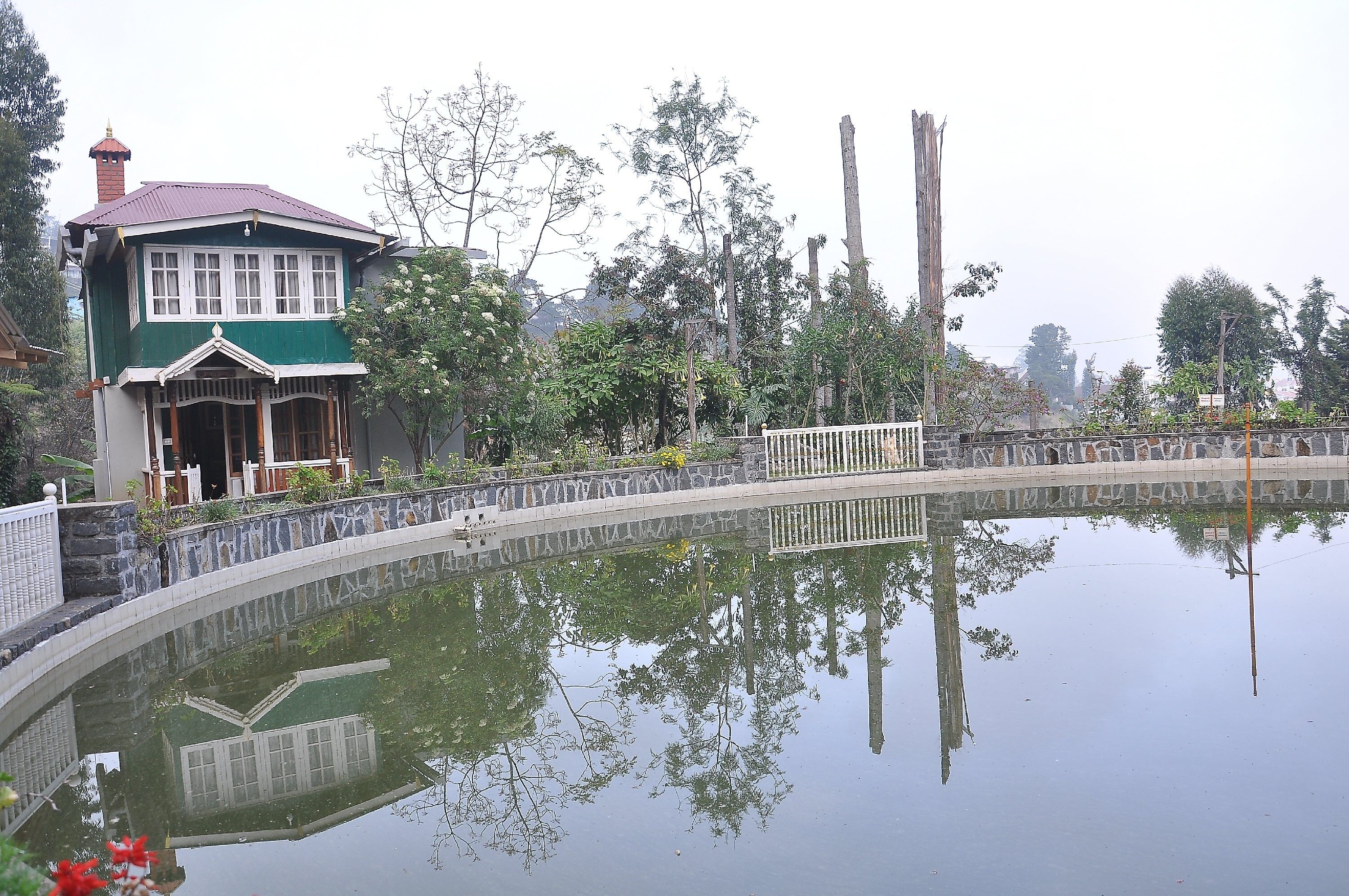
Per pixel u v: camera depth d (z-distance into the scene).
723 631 9.55
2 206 28.20
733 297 23.47
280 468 16.52
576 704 7.52
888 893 4.39
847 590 10.98
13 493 16.78
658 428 22.28
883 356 21.62
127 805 5.75
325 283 16.55
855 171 25.44
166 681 8.12
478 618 10.25
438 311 16.89
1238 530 13.76
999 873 4.52
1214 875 4.41
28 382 27.97
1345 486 18.16
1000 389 22.70
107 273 16.92
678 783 5.91
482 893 4.57
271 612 10.44
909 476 20.55
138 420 17.00
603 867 4.83
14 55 32.03
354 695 7.77
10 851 2.82
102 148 20.92
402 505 14.83
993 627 9.06
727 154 25.00
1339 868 4.44
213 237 15.52
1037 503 17.42
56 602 8.97
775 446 20.08
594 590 11.49
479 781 6.07
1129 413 23.17
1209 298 33.31
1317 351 32.19
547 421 19.36
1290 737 6.04
